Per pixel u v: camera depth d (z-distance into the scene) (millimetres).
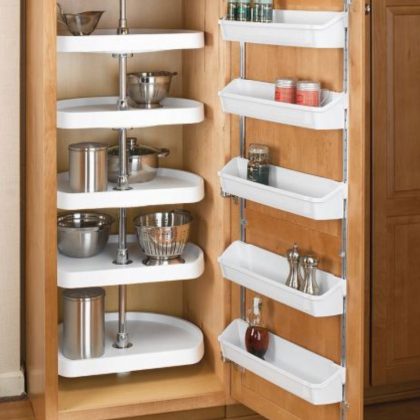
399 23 4461
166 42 4324
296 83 3844
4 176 4664
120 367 4492
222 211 4410
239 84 4258
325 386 3822
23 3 4605
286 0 3959
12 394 4859
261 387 4336
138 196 4418
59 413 4355
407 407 4762
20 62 4648
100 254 4699
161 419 4555
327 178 3832
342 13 3586
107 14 4750
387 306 4684
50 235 4219
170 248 4512
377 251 4613
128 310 5031
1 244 4723
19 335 4828
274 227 4199
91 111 4367
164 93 4555
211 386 4590
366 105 4465
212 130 4480
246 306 4465
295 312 4117
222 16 4230
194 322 4934
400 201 4605
